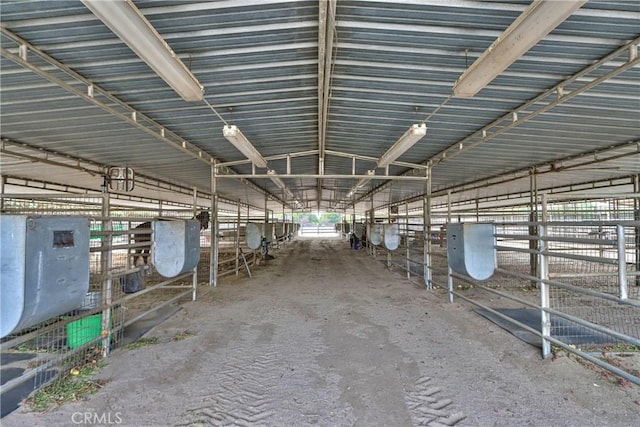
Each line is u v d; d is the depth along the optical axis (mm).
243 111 4008
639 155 5387
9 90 3092
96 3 1605
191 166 6926
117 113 3391
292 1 2143
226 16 2262
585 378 2572
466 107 3812
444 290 5840
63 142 4852
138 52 2025
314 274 7695
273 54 2793
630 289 5797
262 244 10656
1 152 4676
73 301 2379
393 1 2146
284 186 10297
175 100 3504
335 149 6297
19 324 1974
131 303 4906
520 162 6539
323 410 2160
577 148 5355
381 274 7695
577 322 2611
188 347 3184
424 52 2768
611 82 2992
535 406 2197
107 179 6754
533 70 2873
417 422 2037
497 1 2125
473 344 3268
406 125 4605
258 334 3562
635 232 6117
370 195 13281
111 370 2688
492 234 3889
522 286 6090
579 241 2574
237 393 2361
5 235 1959
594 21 2188
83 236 2459
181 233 4191
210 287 6102
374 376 2615
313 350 3125
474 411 2145
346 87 3467
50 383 2436
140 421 2039
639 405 2205
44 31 2244
